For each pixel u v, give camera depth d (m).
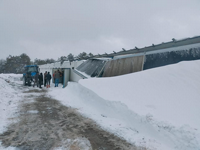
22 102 7.14
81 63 15.83
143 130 3.73
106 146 3.23
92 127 4.24
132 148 3.15
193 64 5.95
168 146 3.09
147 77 5.88
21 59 59.41
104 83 6.76
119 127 4.10
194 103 3.92
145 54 9.43
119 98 5.09
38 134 3.76
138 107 4.32
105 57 13.05
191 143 2.80
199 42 7.54
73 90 8.65
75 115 5.28
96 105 5.75
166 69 6.05
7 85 11.69
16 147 3.14
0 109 5.71
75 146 3.21
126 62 9.98
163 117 3.65
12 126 4.23
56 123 4.52
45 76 13.51
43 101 7.47
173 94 4.51
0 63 56.06
